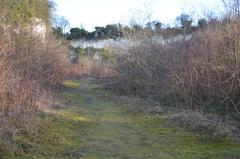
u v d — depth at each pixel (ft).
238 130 37.81
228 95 48.29
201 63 53.26
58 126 40.37
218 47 51.11
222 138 35.88
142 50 77.82
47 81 66.74
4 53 41.11
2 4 53.98
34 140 32.48
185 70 56.70
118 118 48.98
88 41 232.94
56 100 58.03
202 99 53.67
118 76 86.63
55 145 32.86
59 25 140.05
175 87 57.57
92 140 35.99
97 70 172.14
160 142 35.53
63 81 99.91
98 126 43.14
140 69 76.64
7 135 30.76
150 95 69.67
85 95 80.69
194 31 69.62
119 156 30.76
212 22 59.47
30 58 56.29
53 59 76.74
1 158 27.35
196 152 31.86
